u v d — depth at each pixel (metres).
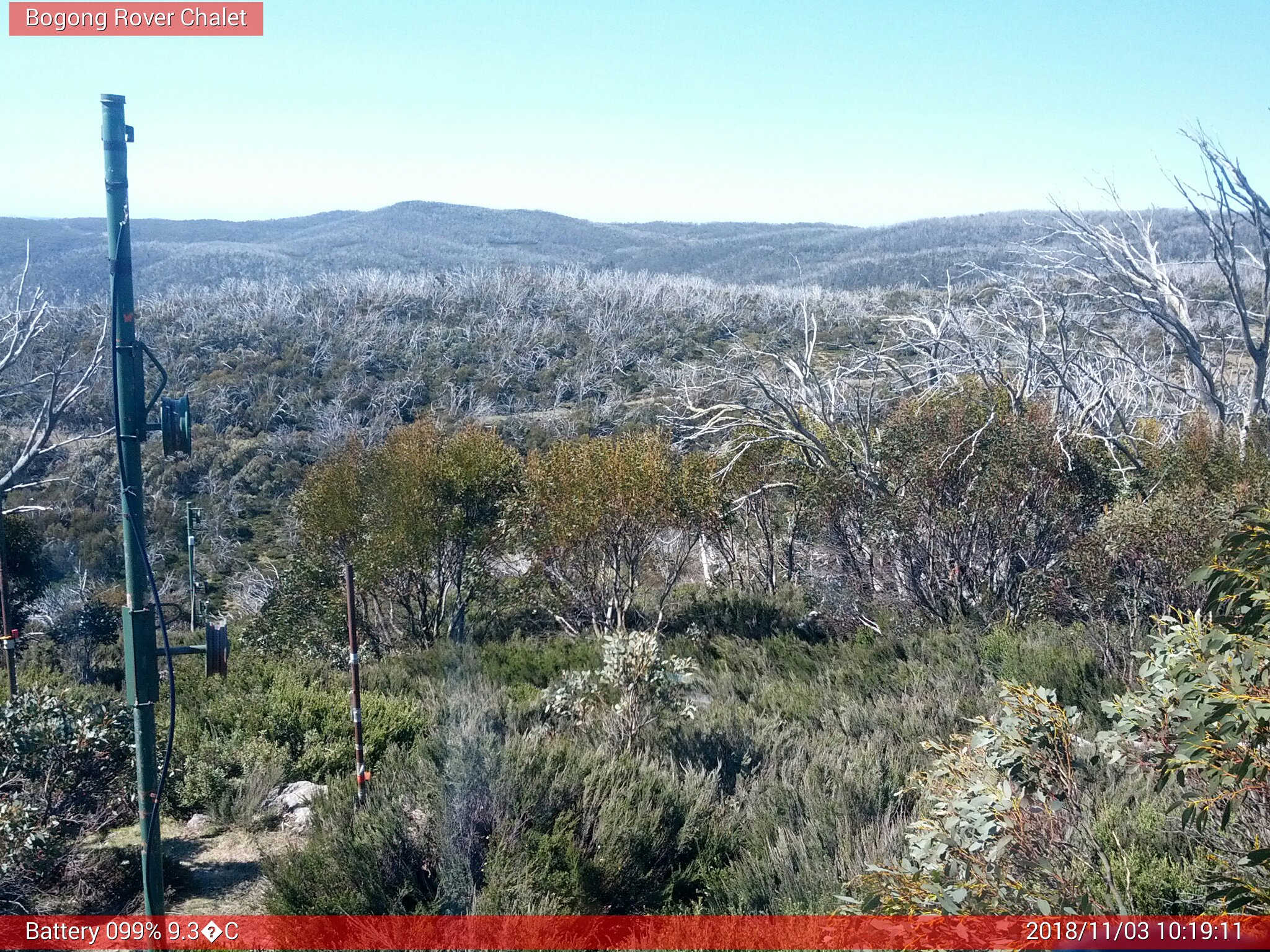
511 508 13.32
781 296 51.50
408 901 4.89
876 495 12.71
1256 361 14.61
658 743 6.95
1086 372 15.39
